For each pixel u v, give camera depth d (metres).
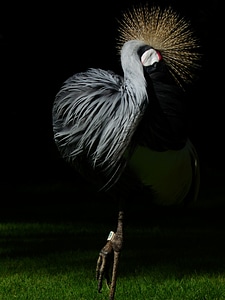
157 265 12.23
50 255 13.16
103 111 7.48
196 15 21.69
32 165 25.16
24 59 24.64
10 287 10.59
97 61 24.09
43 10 24.05
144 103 7.35
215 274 11.50
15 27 24.36
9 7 24.11
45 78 24.77
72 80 7.73
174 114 7.58
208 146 25.23
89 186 24.05
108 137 7.45
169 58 7.88
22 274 11.48
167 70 7.81
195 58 7.93
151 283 10.80
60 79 24.69
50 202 21.53
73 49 24.27
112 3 23.12
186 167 7.77
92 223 17.58
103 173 7.68
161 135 7.54
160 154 7.58
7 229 16.42
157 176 7.65
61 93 7.73
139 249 13.87
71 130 7.64
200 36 21.78
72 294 10.19
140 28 7.95
